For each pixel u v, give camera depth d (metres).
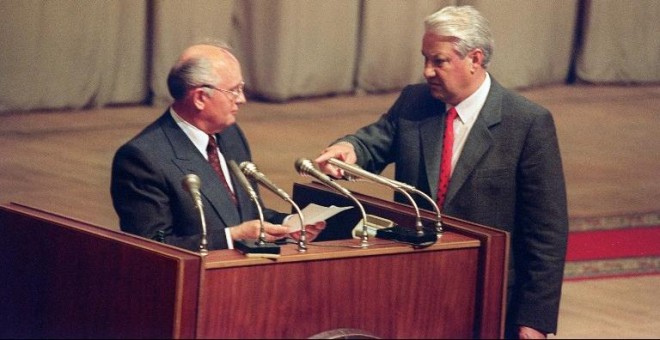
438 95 11.89
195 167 11.29
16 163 21.55
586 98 30.59
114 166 11.23
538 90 31.14
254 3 27.73
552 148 11.61
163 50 26.53
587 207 21.02
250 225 10.34
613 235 19.55
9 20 24.91
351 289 9.87
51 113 25.66
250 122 25.86
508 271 11.70
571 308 15.99
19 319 10.59
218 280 9.24
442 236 10.51
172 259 9.13
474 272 10.47
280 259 9.44
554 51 31.31
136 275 9.48
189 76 11.24
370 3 28.95
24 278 10.53
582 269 17.75
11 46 25.03
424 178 12.01
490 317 10.52
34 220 10.41
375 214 11.44
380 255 9.96
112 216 18.89
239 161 11.92
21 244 10.55
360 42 29.14
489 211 11.73
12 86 25.19
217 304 9.25
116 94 26.55
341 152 11.95
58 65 25.62
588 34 31.58
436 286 10.29
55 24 25.42
